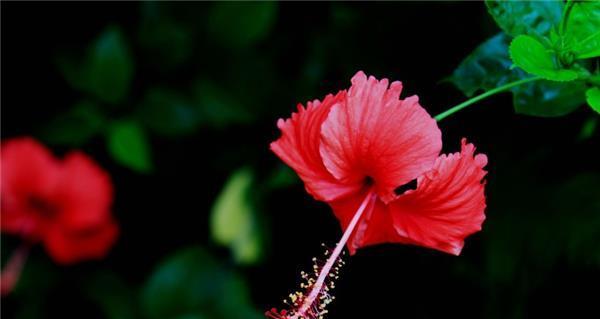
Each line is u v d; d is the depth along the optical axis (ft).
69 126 5.27
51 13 5.38
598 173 4.51
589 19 4.05
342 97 4.06
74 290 5.68
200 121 5.22
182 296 5.25
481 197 4.02
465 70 4.19
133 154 5.19
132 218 5.60
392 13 4.83
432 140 3.99
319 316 4.07
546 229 4.55
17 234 5.81
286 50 5.15
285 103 5.15
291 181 4.99
